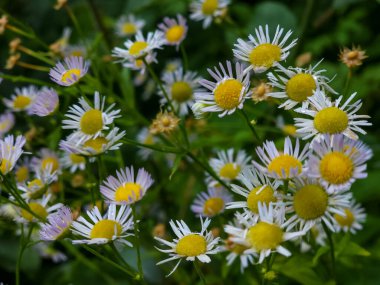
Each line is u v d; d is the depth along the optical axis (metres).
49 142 0.37
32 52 0.37
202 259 0.25
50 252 0.40
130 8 0.47
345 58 0.28
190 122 0.37
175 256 0.26
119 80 0.37
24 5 0.53
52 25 0.52
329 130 0.26
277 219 0.25
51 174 0.32
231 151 0.32
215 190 0.31
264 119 0.40
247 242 0.25
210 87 0.27
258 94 0.28
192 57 0.49
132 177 0.27
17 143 0.28
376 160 0.38
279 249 0.24
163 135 0.36
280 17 0.42
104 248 0.29
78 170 0.37
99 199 0.31
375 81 0.41
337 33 0.46
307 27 0.42
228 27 0.40
